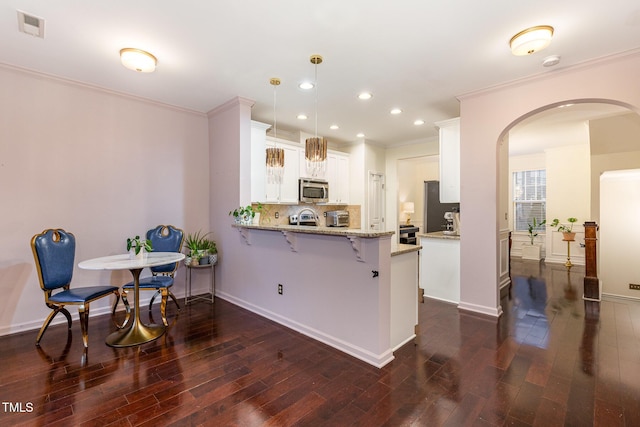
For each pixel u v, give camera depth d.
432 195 8.52
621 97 2.60
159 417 1.75
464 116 3.52
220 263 4.11
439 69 2.93
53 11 2.06
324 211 6.05
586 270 3.97
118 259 2.92
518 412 1.79
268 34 2.34
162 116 3.91
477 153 3.44
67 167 3.22
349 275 2.54
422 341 2.76
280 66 2.87
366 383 2.10
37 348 2.61
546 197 6.89
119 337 2.77
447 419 1.74
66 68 2.93
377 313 2.35
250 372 2.24
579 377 2.14
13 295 2.94
